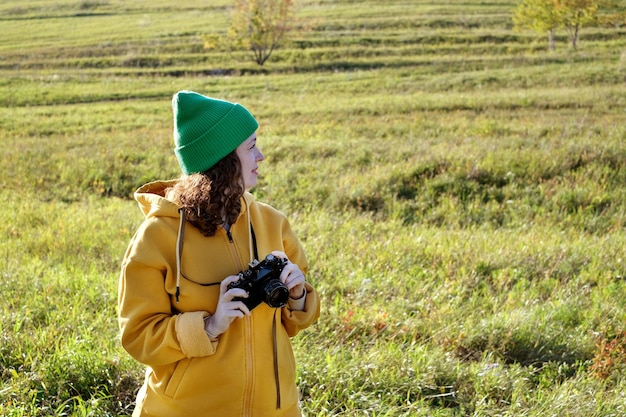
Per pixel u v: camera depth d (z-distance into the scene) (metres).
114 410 4.16
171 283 2.65
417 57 44.00
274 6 45.03
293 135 18.73
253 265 2.62
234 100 29.00
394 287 6.53
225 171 2.65
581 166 12.91
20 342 4.68
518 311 5.92
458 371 4.77
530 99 23.77
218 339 2.67
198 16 65.31
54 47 51.25
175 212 2.68
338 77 36.22
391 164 13.57
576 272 7.58
